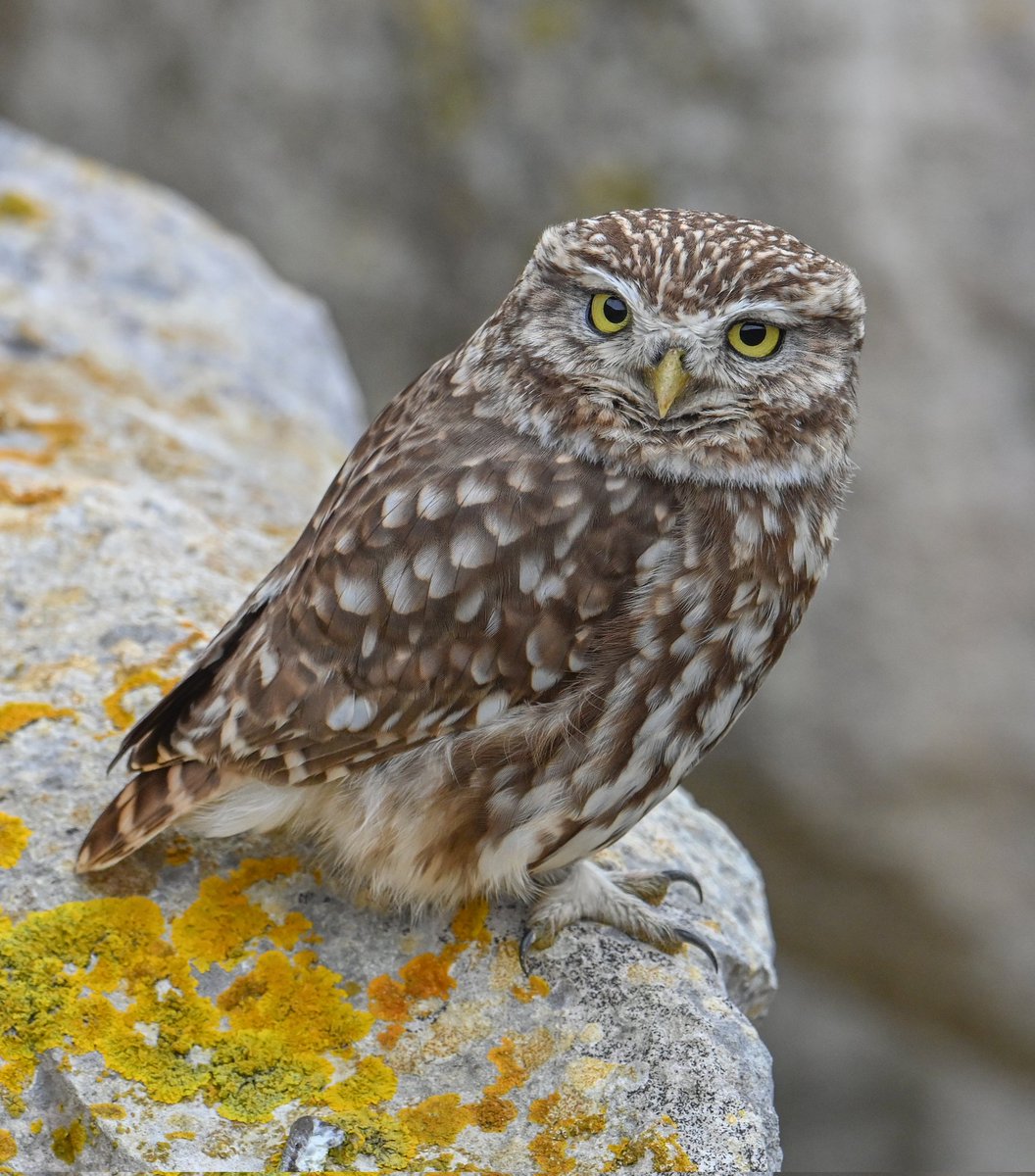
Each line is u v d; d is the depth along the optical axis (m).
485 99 17.91
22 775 7.87
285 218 18.56
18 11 19.08
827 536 7.80
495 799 7.29
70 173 14.04
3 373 11.37
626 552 7.18
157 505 9.77
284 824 7.70
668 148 17.36
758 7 16.91
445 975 7.40
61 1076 6.80
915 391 16.39
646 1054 7.12
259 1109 6.82
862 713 16.39
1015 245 16.45
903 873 16.64
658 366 7.21
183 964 7.24
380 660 7.11
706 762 16.77
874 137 16.64
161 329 12.59
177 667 8.52
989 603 16.27
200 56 18.59
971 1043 17.23
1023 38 16.66
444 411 7.61
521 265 18.09
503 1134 6.84
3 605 8.77
